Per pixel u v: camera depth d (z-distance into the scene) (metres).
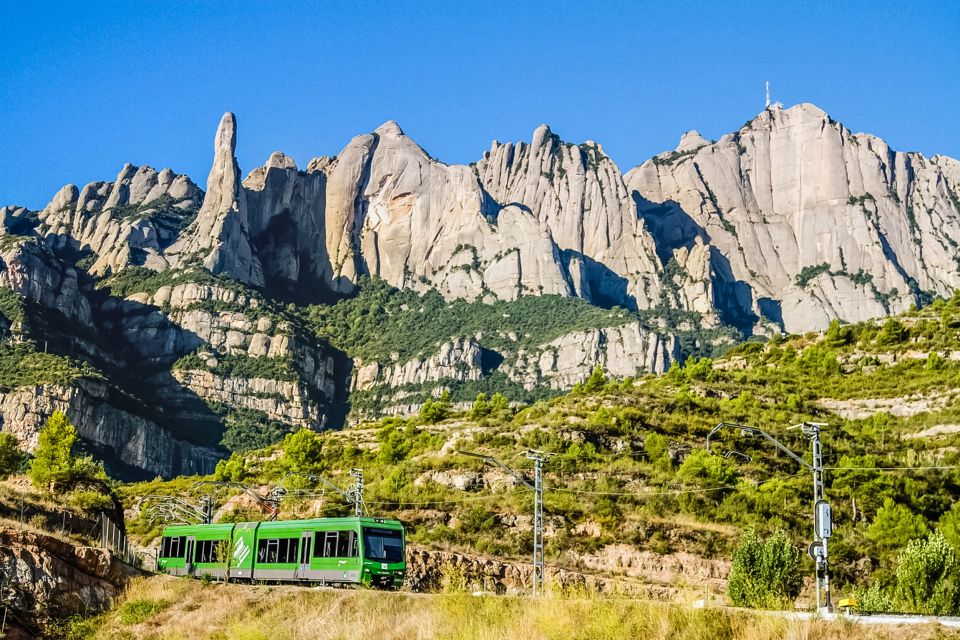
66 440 104.69
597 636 41.75
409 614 51.00
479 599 48.41
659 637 40.41
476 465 119.69
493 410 167.38
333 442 163.62
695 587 91.94
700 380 164.38
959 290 192.25
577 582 88.25
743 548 73.50
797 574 73.88
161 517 122.81
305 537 63.22
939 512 108.06
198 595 60.62
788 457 125.50
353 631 50.44
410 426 163.38
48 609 57.03
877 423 138.75
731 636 39.62
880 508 100.69
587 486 112.25
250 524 67.06
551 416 138.25
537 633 43.28
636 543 99.12
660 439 123.50
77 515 71.50
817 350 173.50
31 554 58.19
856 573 91.56
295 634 52.41
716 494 110.25
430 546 98.06
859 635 37.38
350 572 60.03
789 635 38.09
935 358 154.88
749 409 144.88
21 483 82.69
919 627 36.97
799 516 105.12
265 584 64.56
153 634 56.62
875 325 185.00
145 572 65.31
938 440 127.69
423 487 116.06
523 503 106.81
